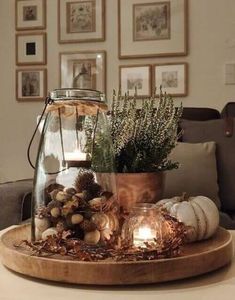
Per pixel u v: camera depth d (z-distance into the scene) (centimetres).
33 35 329
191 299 75
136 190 111
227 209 216
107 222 92
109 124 108
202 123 232
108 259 83
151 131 114
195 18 303
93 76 319
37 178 96
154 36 309
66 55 323
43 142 98
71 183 95
